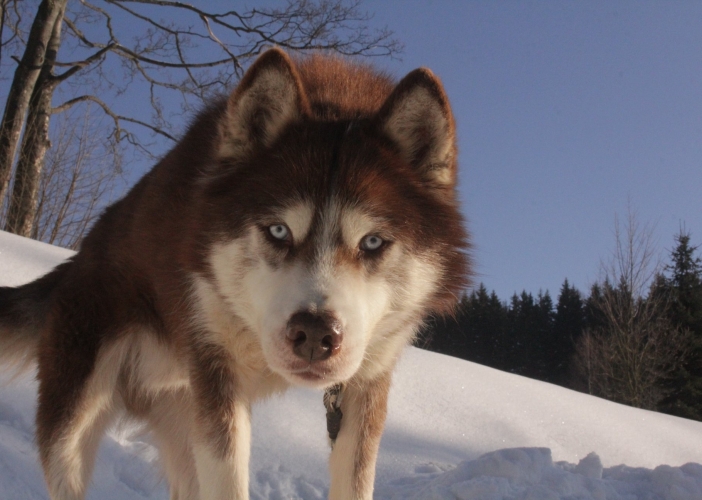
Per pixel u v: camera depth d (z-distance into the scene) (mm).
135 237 3129
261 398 2963
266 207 2436
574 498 3344
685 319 21828
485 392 5121
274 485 3561
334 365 2156
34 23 11766
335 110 2848
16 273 5094
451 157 2695
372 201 2445
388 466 3977
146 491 3420
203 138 2982
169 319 3000
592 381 22156
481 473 3504
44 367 3135
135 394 3371
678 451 5180
